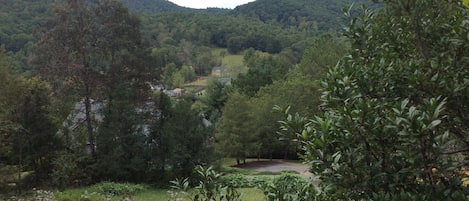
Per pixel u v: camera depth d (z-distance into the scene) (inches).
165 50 2827.3
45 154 834.2
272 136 1234.6
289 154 1336.1
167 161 884.6
